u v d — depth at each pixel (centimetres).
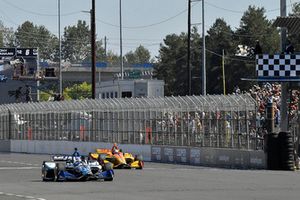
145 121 13150
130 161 10431
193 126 11844
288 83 10394
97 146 14650
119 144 13912
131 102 13550
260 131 10406
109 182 7700
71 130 15712
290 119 10950
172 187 6950
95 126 14788
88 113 15025
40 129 17000
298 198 5759
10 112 18425
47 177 7981
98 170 7956
